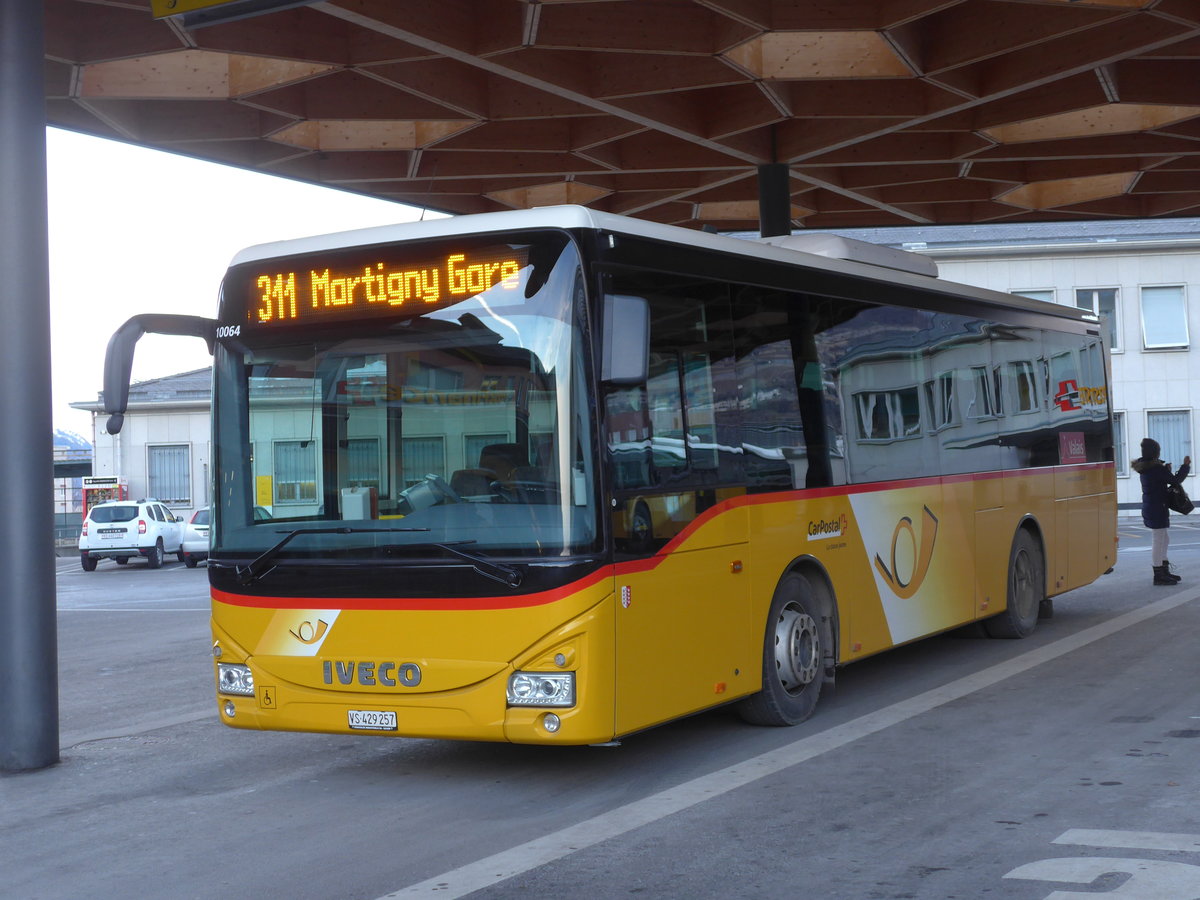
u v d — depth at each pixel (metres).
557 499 6.95
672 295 7.77
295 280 7.72
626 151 18.56
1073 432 14.43
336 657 7.37
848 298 9.93
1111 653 11.77
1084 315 15.16
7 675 8.73
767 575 8.54
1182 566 21.47
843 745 8.27
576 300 7.05
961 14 14.09
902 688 10.36
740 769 7.72
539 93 15.84
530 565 6.93
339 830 6.81
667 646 7.45
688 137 16.78
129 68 14.40
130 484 53.06
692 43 13.61
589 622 6.88
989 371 12.38
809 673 9.02
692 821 6.61
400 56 13.66
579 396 6.98
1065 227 50.09
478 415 7.17
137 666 14.59
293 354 7.69
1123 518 42.75
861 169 20.31
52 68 14.09
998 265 48.19
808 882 5.52
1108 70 15.24
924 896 5.27
